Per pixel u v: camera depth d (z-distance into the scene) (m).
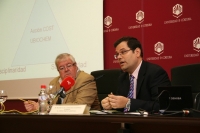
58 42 3.87
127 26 3.45
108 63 3.53
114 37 3.52
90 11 3.64
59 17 3.90
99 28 3.56
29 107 2.34
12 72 4.20
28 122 1.69
